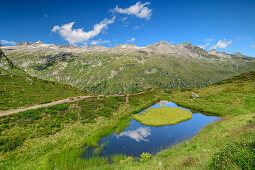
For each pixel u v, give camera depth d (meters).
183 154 15.62
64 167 17.09
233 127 21.83
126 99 61.56
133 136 27.80
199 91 77.31
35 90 47.41
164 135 28.20
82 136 26.11
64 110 33.91
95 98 50.69
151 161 16.09
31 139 21.47
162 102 70.12
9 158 16.91
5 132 20.64
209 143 17.09
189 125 34.34
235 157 7.14
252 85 58.09
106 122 34.53
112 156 19.95
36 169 16.36
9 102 32.78
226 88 64.31
